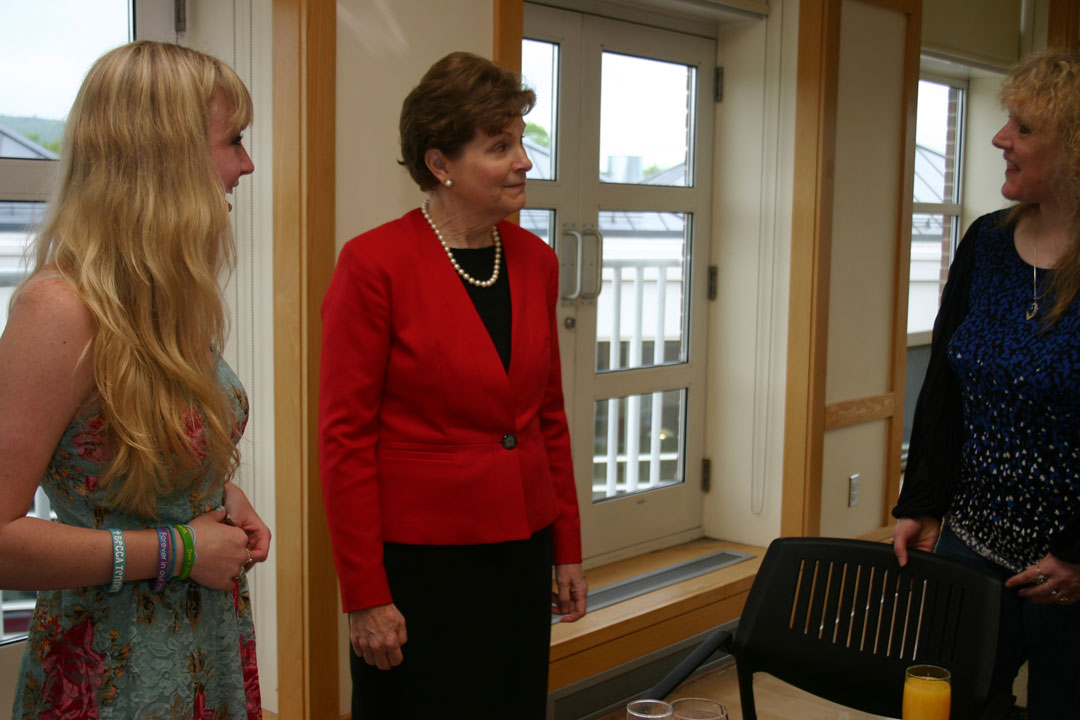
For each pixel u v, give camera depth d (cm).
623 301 355
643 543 368
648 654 303
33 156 226
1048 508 166
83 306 108
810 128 346
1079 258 160
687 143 368
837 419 374
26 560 104
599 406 349
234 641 127
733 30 366
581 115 329
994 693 174
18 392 105
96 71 114
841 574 168
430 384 158
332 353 157
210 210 116
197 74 117
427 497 159
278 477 235
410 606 161
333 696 237
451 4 247
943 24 431
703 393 384
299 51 218
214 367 124
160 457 114
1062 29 436
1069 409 160
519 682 169
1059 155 160
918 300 488
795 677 167
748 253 369
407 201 244
